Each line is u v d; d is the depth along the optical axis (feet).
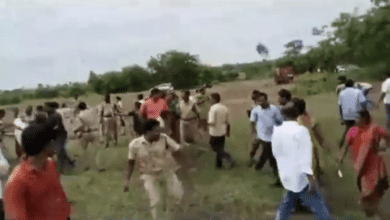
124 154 41.45
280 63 131.64
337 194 23.47
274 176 29.01
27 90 138.31
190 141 42.60
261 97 29.35
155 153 19.60
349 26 120.88
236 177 29.60
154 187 19.66
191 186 24.14
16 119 36.01
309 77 109.60
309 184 16.79
